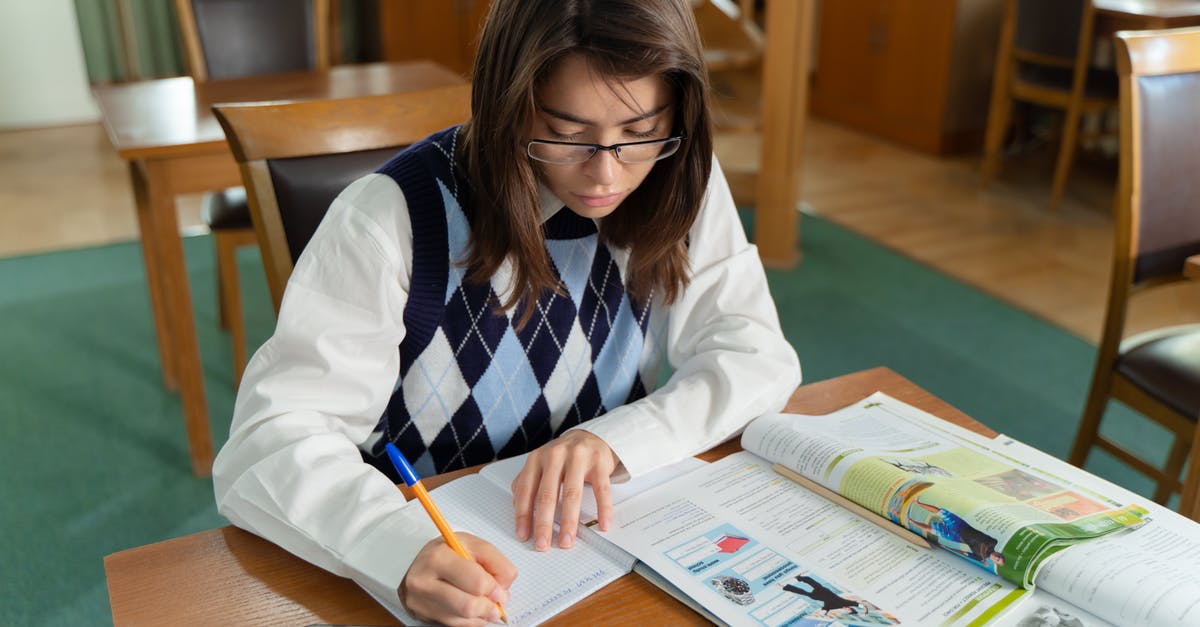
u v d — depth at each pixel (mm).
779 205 3156
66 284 2984
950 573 757
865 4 4652
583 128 794
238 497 807
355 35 4801
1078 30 3482
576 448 862
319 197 1155
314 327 858
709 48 3453
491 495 865
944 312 2898
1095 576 715
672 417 931
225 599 741
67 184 3855
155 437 2219
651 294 1028
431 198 902
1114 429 2297
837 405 1038
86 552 1824
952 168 4258
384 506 784
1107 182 4051
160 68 4668
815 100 5129
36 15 4438
